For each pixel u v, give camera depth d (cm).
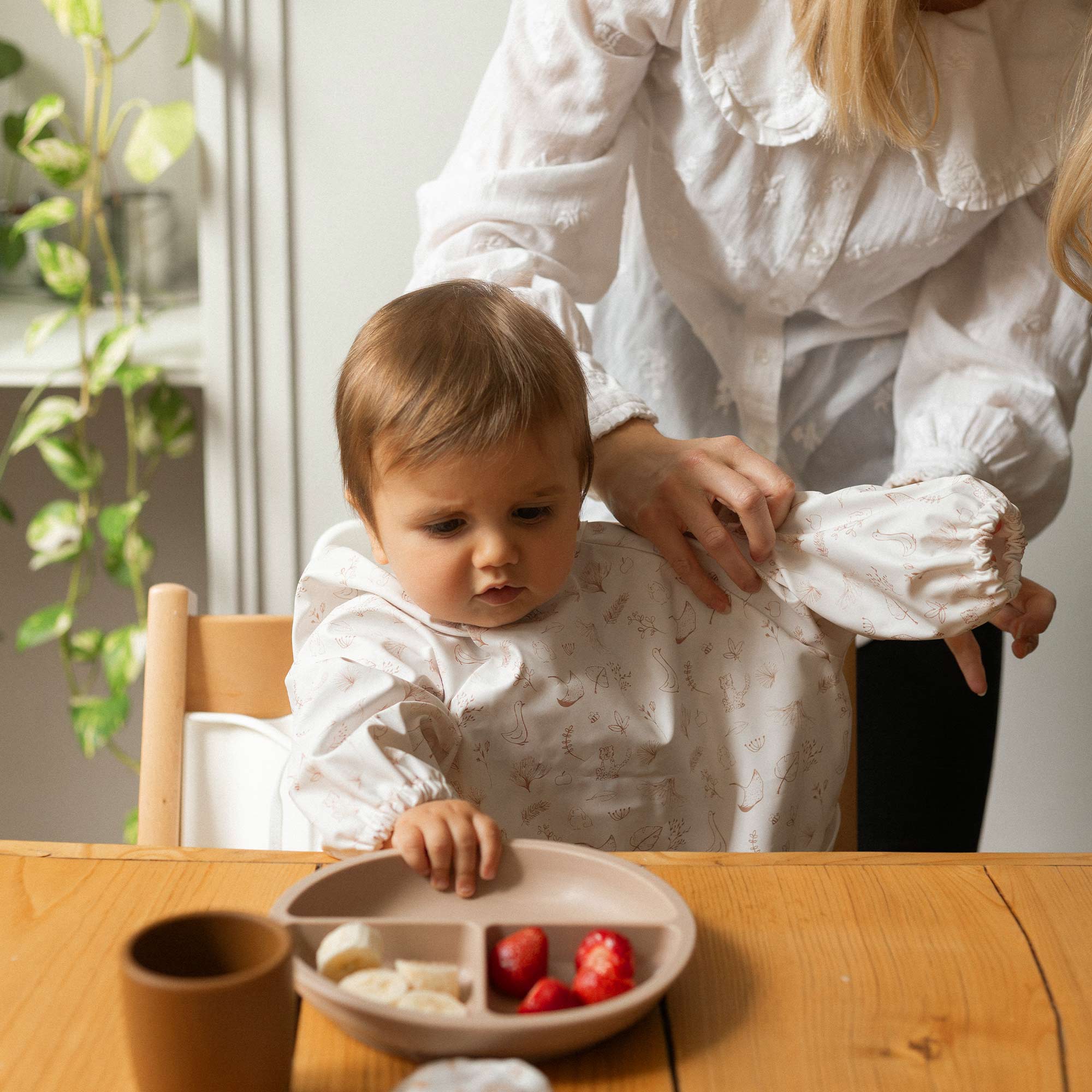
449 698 82
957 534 83
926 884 62
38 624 164
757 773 90
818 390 110
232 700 95
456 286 83
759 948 56
